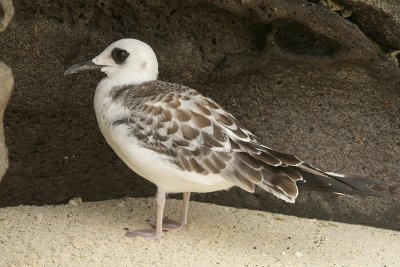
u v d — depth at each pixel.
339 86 8.58
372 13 8.14
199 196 9.18
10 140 8.57
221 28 8.39
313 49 8.36
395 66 8.30
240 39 8.45
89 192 9.02
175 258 7.69
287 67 8.48
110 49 7.98
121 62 7.98
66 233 8.06
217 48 8.48
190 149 7.56
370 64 8.31
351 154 8.85
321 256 8.04
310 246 8.27
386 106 8.64
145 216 8.69
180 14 8.34
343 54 8.23
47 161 8.76
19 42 8.16
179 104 7.67
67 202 8.98
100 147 8.85
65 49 8.33
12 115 8.48
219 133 7.62
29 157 8.69
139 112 7.65
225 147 7.60
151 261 7.59
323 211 9.00
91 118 8.71
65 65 8.41
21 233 8.04
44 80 8.41
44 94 8.47
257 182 7.51
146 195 9.21
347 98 8.65
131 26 8.45
